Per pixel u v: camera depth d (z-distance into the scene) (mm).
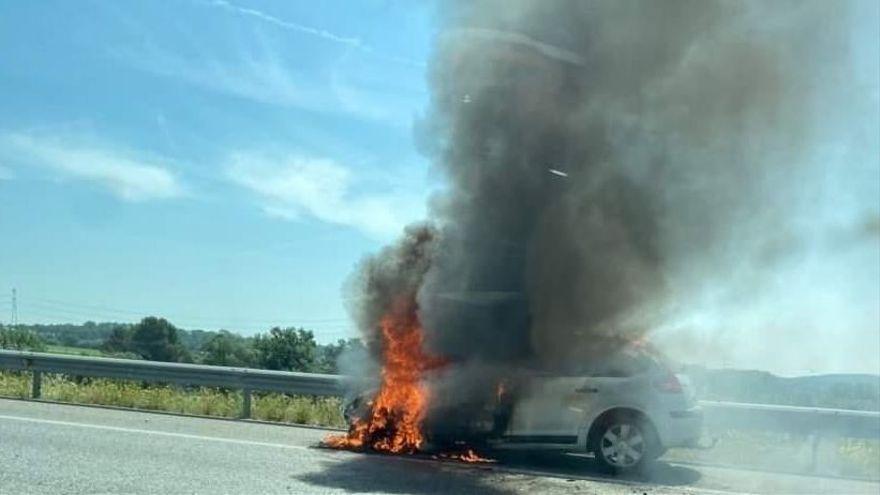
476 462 10883
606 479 10102
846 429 11492
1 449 10227
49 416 13305
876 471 11414
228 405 15227
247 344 23312
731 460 11938
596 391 10703
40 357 16047
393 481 9305
